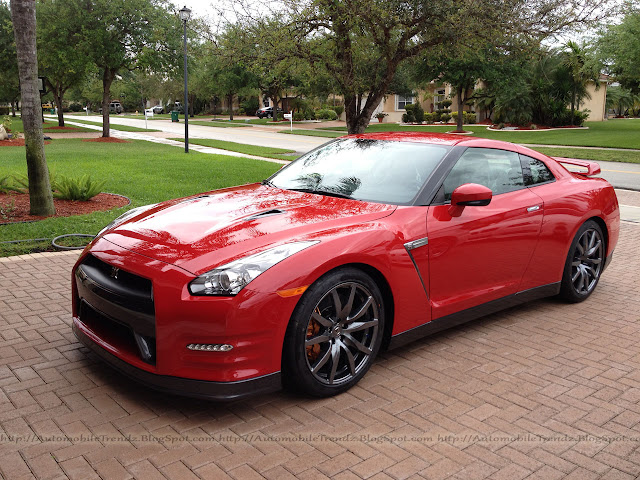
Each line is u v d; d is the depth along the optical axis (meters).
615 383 3.40
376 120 54.03
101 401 3.02
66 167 14.38
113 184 11.05
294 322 2.87
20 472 2.41
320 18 11.55
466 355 3.76
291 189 4.02
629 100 56.44
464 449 2.67
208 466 2.49
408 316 3.48
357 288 3.15
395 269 3.30
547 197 4.38
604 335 4.17
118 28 26.84
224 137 32.41
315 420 2.89
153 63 26.88
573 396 3.22
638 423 2.95
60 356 3.56
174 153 19.97
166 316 2.75
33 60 7.39
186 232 3.20
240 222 3.27
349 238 3.10
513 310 4.71
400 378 3.40
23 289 4.81
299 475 2.44
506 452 2.66
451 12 11.44
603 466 2.57
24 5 7.18
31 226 6.96
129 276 3.01
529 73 38.00
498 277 4.07
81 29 26.05
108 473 2.42
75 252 6.01
